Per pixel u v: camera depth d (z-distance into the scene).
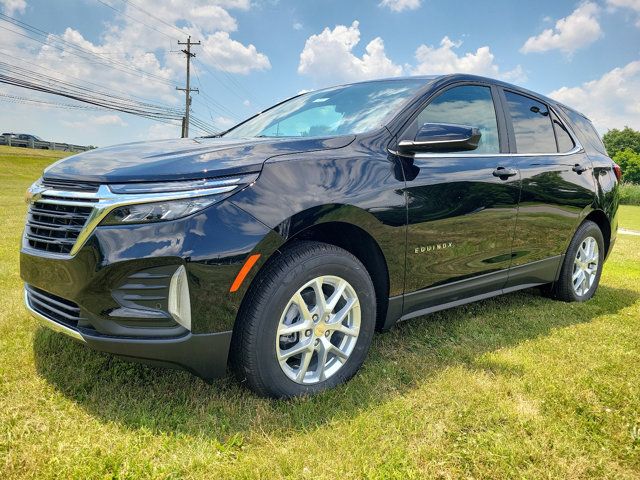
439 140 2.44
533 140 3.57
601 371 2.61
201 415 2.04
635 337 3.20
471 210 2.89
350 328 2.41
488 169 3.04
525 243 3.38
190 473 1.67
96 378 2.31
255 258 2.00
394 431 1.96
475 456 1.83
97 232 1.92
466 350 2.89
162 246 1.89
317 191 2.18
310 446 1.85
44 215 2.14
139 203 1.91
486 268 3.12
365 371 2.55
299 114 3.25
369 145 2.52
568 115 4.11
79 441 1.80
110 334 1.95
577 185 3.78
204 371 2.03
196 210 1.93
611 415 2.14
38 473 1.63
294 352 2.21
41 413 1.99
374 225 2.38
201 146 2.33
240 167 2.04
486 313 3.67
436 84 2.98
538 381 2.46
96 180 1.99
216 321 1.98
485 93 3.32
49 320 2.17
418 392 2.32
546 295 4.21
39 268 2.14
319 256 2.22
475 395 2.29
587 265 4.16
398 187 2.49
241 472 1.69
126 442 1.81
